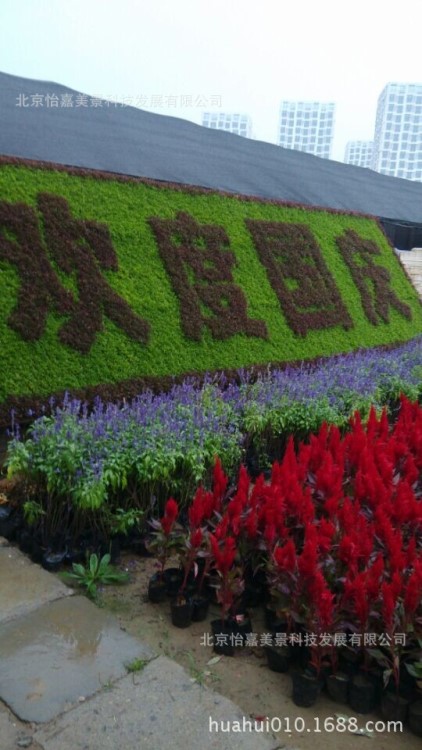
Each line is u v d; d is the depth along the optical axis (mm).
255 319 7293
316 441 4117
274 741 2393
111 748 2275
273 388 5734
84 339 5520
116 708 2471
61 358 5309
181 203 7363
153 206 6969
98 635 2932
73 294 5641
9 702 2457
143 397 5172
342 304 8703
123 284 6137
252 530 3203
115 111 7957
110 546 3738
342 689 2693
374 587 2652
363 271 9594
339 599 2832
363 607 2609
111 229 6312
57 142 7289
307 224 9086
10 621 2998
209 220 7539
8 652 2756
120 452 3893
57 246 5707
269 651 2869
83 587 3422
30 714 2402
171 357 6164
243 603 3289
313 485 3758
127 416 4418
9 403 4801
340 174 11219
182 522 4070
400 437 4523
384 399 6695
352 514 3203
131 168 7969
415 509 3287
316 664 2656
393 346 9047
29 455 3777
